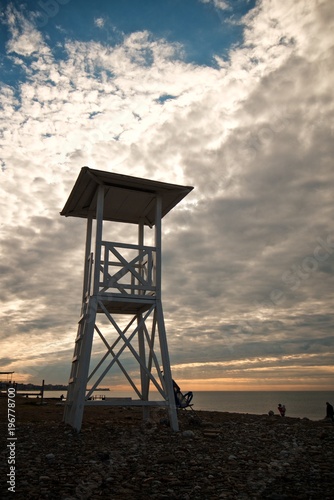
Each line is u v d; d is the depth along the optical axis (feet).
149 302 39.91
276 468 24.70
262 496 19.72
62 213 47.57
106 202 44.91
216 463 25.90
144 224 50.80
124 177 39.96
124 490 20.51
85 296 43.06
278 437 34.68
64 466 24.73
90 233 46.52
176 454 27.96
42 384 81.76
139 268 46.73
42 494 19.62
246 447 30.63
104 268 39.11
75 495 19.66
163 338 38.73
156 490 20.65
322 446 30.78
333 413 48.60
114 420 43.42
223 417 49.34
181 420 44.24
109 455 27.45
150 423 39.78
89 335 36.37
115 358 36.88
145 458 26.89
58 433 34.42
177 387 42.88
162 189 42.88
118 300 38.60
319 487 20.92
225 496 19.70
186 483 21.81
